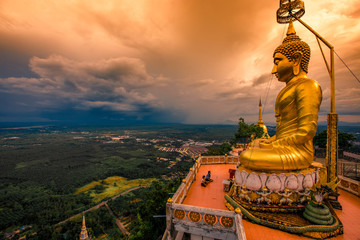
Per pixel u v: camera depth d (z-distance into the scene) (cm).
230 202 1231
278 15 1520
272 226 1031
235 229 968
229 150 3747
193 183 1758
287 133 1286
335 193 1129
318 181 1228
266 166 1148
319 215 987
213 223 1023
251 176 1165
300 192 1145
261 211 1129
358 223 1062
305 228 955
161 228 1861
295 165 1140
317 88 1197
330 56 1234
